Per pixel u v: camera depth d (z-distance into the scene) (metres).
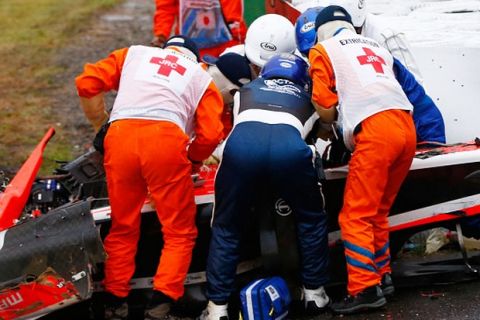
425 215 19.39
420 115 20.42
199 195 19.17
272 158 17.45
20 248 16.95
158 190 17.81
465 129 22.58
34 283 16.81
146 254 19.23
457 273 19.34
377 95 17.80
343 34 18.72
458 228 19.59
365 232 17.86
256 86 18.84
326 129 19.20
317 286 18.28
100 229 18.98
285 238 18.22
